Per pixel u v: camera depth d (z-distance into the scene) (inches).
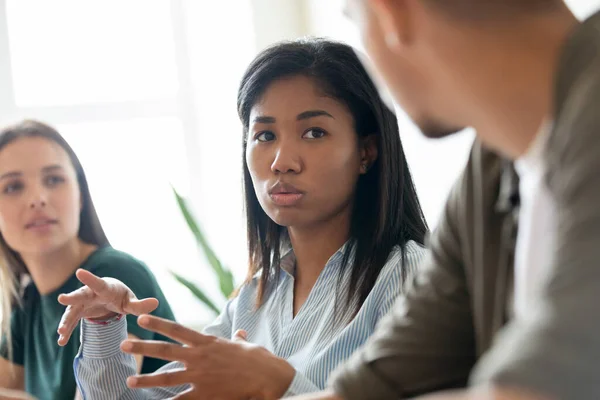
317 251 49.8
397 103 24.4
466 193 30.5
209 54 137.2
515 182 26.2
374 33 23.4
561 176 18.1
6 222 65.4
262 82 47.6
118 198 134.0
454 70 21.4
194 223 109.9
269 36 137.8
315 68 46.7
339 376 34.2
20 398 40.4
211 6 137.3
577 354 15.5
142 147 136.0
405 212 49.9
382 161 48.2
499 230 28.2
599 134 17.2
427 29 21.3
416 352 33.2
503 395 15.7
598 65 18.6
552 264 17.0
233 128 135.8
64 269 67.7
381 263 47.1
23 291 69.8
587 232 16.4
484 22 20.8
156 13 137.4
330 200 46.9
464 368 33.2
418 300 34.1
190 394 36.3
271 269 52.5
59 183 66.1
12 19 132.7
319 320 48.1
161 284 131.6
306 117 46.3
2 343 69.7
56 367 66.0
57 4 134.3
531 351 16.0
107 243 70.6
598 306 15.6
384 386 33.1
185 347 36.2
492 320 27.8
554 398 15.5
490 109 21.5
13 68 132.7
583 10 61.3
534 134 21.3
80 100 135.0
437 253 34.1
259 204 52.8
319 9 127.4
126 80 136.6
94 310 49.8
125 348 35.6
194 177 136.6
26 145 65.2
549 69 20.5
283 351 48.7
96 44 135.8
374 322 45.4
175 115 137.0
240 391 36.2
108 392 50.1
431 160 95.7
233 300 56.1
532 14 21.0
